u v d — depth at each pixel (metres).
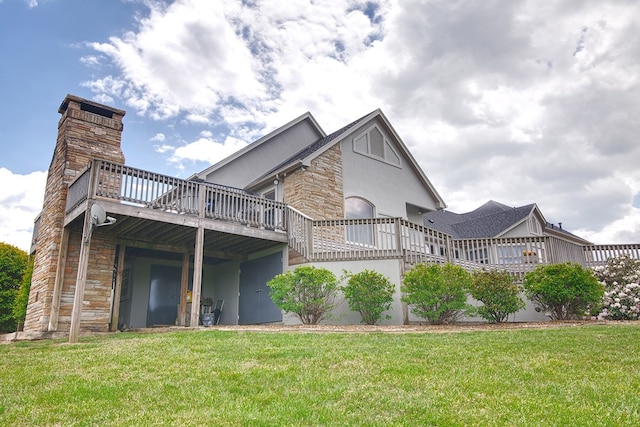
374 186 17.34
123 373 5.67
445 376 5.26
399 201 18.14
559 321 10.29
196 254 11.58
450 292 10.54
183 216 11.56
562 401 4.33
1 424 3.97
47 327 11.23
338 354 6.54
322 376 5.36
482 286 10.76
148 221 11.27
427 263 11.77
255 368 5.76
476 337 7.99
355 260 12.30
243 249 14.72
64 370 5.95
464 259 13.35
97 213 9.59
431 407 4.24
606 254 13.18
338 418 3.98
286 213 13.83
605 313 11.31
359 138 17.42
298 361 6.18
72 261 11.85
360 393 4.68
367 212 16.94
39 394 4.81
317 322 11.39
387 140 18.55
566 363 5.76
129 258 15.38
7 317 20.47
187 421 3.94
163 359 6.44
